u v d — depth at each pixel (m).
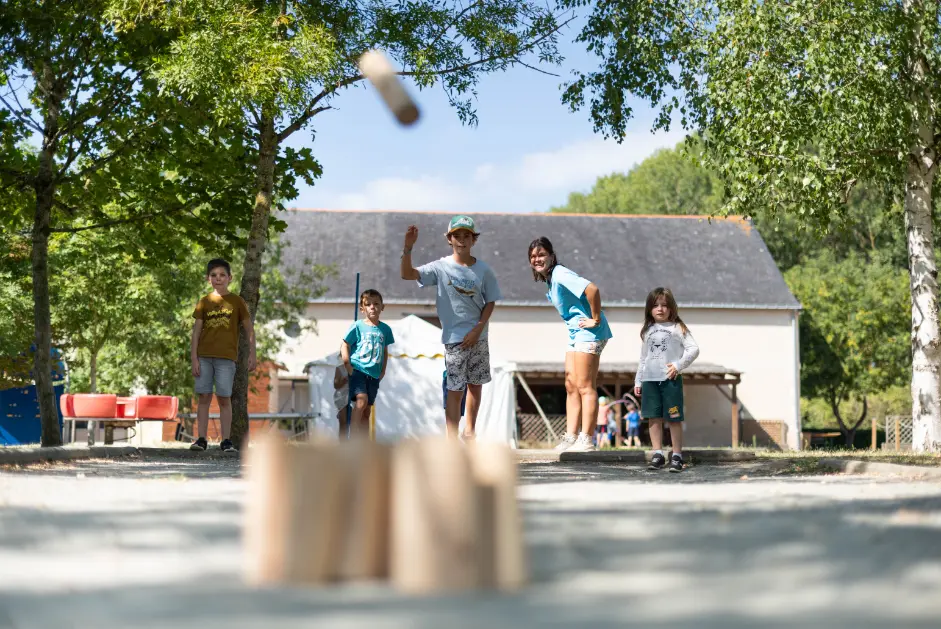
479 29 11.30
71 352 26.20
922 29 14.20
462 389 8.71
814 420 50.38
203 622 1.70
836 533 2.99
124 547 2.77
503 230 40.66
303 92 10.52
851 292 39.75
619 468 8.85
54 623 1.71
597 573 2.28
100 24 10.27
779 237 49.59
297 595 2.02
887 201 17.42
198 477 6.47
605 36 15.57
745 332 38.00
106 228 12.45
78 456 8.77
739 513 3.70
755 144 15.01
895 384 38.94
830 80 14.09
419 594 2.03
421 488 2.10
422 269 8.66
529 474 7.77
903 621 1.67
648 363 8.62
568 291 10.18
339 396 10.31
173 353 26.77
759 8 14.62
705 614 1.75
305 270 36.91
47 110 10.66
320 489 2.19
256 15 10.75
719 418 37.50
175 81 10.21
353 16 11.54
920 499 4.38
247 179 12.17
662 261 39.72
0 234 12.86
